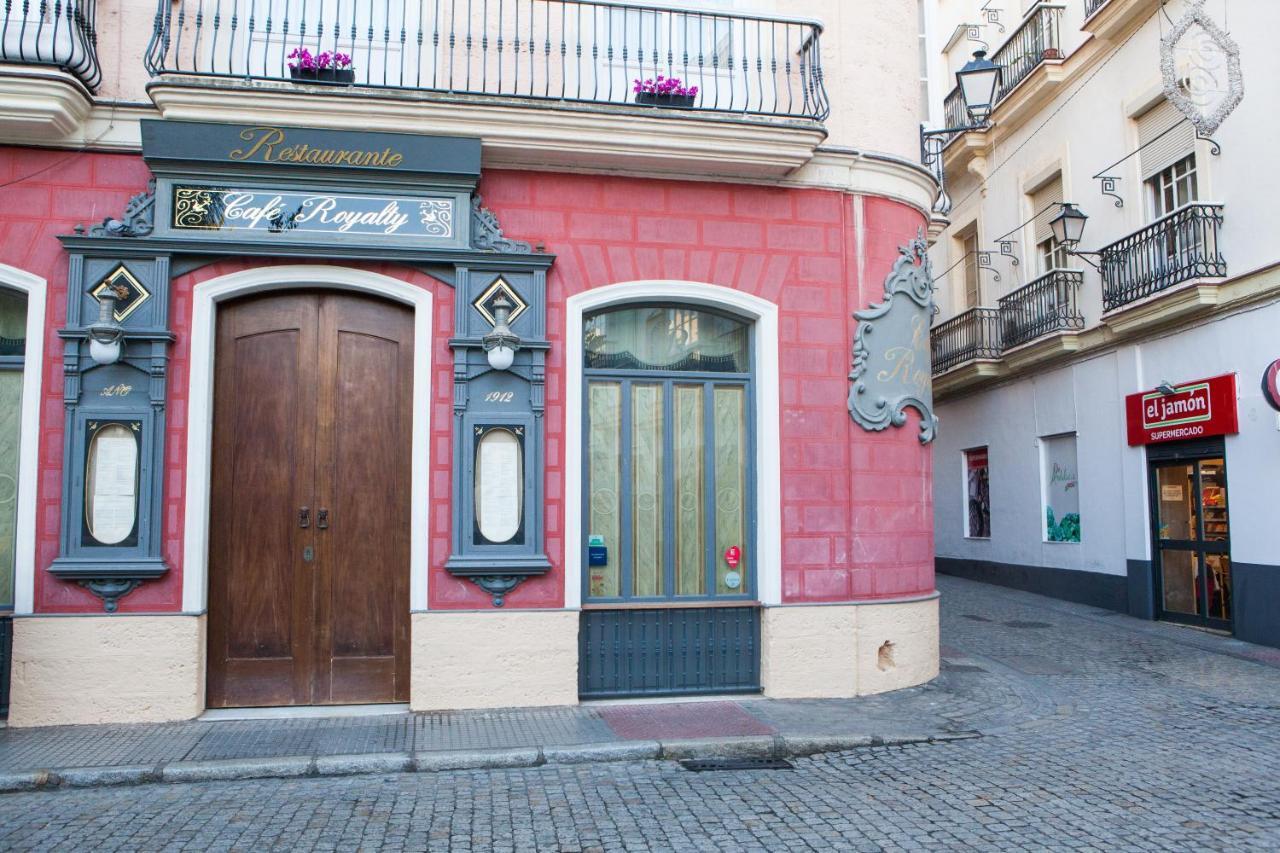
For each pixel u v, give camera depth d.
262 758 6.16
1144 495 13.12
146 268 7.23
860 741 6.85
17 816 5.30
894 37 8.99
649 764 6.42
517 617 7.59
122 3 7.44
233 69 7.68
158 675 7.07
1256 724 7.45
